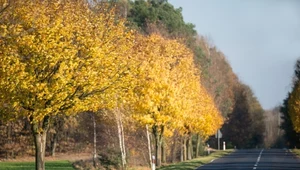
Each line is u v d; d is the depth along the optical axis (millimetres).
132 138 57656
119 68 27391
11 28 25109
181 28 92562
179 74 46719
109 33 27703
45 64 25016
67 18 26312
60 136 80312
